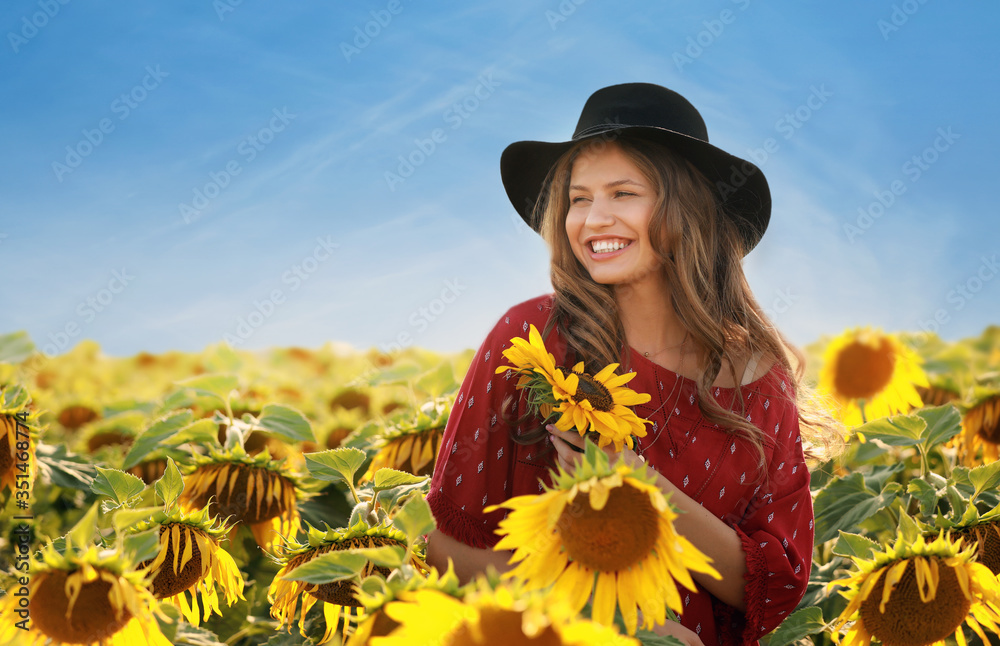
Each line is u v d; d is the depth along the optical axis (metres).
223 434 2.84
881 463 3.04
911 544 1.70
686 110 2.23
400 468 2.42
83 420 3.83
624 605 1.30
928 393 3.77
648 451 1.98
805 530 2.07
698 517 1.85
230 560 1.71
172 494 1.66
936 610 1.65
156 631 1.41
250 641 2.02
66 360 5.64
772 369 2.20
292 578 1.30
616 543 1.28
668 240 2.04
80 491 2.68
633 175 2.05
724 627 1.96
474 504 1.93
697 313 2.03
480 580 1.02
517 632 0.95
